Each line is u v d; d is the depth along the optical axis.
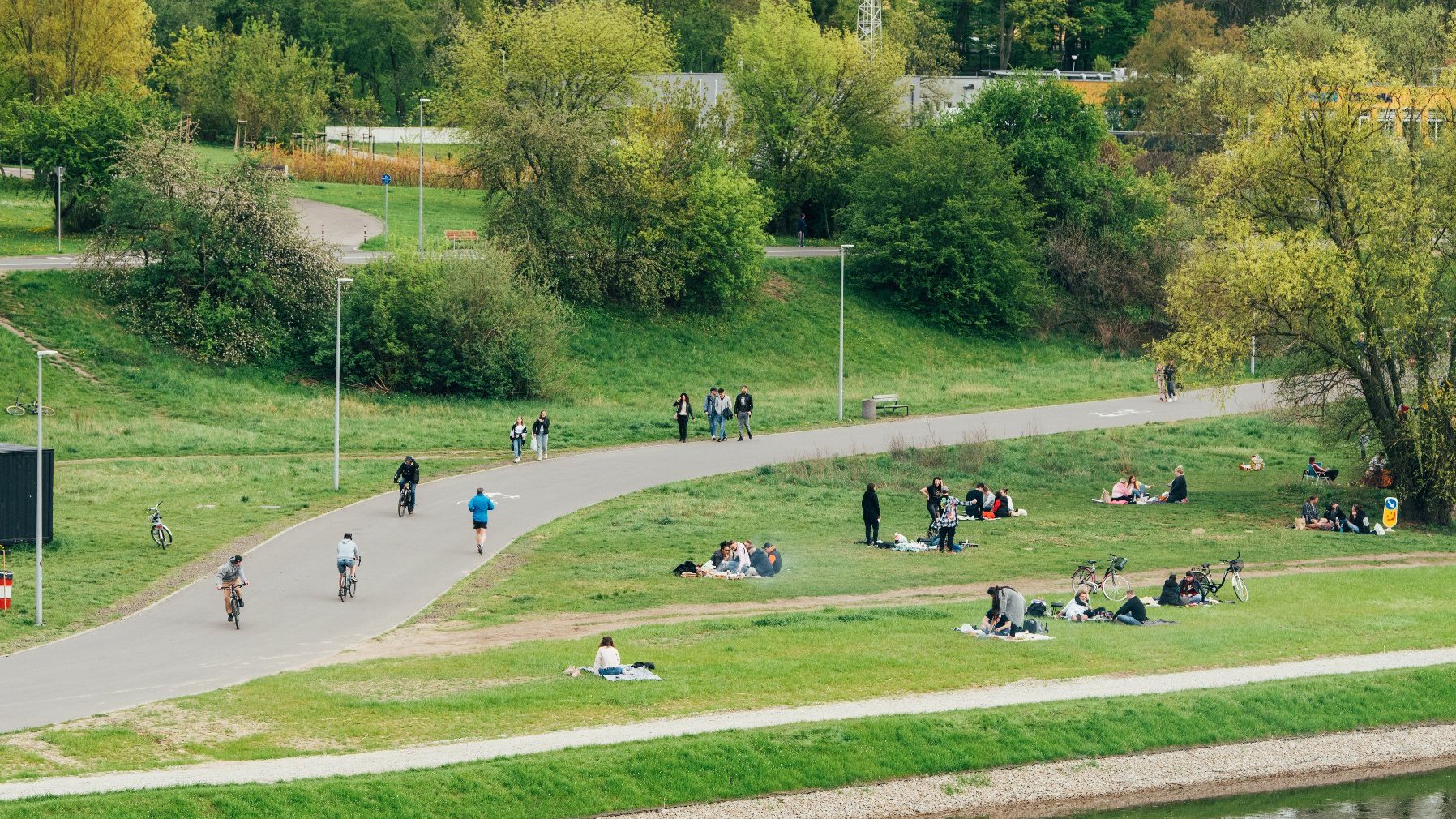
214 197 72.38
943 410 73.12
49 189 85.62
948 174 93.12
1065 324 94.94
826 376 82.88
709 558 44.06
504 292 72.94
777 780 28.05
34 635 35.16
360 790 25.53
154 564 42.09
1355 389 55.66
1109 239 97.88
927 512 51.53
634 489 54.09
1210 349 50.97
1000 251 91.69
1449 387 51.31
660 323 84.75
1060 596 39.56
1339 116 51.38
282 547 44.69
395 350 71.25
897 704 31.02
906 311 92.44
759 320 87.38
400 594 39.62
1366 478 57.59
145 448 57.28
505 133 83.19
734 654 33.59
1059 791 29.12
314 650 34.22
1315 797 29.91
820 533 47.97
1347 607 39.66
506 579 41.41
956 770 29.22
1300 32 97.62
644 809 26.83
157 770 25.98
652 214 85.81
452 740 28.08
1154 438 66.44
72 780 25.22
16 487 43.25
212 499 50.69
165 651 33.94
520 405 71.12
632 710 30.05
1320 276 49.16
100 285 70.31
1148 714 31.44
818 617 36.84
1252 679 33.62
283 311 73.12
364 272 73.75
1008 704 31.30
